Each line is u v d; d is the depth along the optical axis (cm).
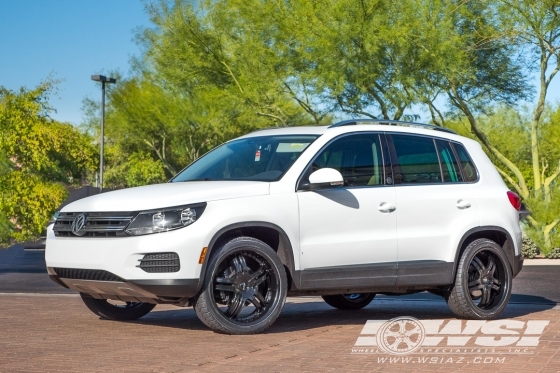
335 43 2442
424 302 1060
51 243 752
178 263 695
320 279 760
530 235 2364
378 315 915
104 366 569
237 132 3972
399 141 834
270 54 2752
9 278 1599
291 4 2681
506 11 2511
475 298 879
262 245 728
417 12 2444
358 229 778
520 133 3675
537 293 1195
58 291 1295
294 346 666
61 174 3978
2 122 3703
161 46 3366
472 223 849
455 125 3347
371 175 802
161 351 634
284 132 828
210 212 711
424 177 838
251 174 778
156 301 720
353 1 2442
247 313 938
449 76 2506
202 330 762
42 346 661
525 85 2745
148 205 707
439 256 827
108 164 5562
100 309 833
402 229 805
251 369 561
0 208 3528
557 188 2458
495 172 904
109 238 710
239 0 2772
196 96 3903
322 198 762
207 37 3219
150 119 4356
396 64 2472
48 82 3778
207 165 823
